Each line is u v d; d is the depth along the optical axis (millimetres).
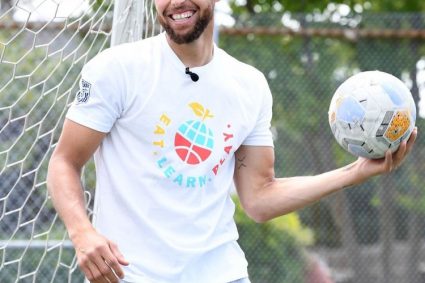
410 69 15203
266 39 14875
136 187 5340
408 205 15062
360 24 15375
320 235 14844
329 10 19016
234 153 5992
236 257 5672
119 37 6734
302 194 5844
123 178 5352
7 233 10672
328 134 14859
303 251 14586
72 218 5020
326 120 14883
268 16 14898
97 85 5238
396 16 15359
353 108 5402
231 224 5695
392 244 14953
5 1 11016
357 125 5395
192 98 5434
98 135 5273
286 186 5930
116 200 5371
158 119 5344
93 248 4805
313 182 5848
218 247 5555
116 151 5387
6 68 10867
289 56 14898
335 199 14969
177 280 5367
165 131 5355
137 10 6773
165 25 5332
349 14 15273
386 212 15016
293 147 14820
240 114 5629
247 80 5742
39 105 10383
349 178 5691
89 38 8922
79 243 4895
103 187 5414
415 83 15203
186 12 5289
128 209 5340
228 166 5672
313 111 14891
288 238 14500
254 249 14312
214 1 5426
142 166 5328
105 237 5090
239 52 14805
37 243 9656
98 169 5484
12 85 10750
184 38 5305
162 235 5328
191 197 5402
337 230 14883
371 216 15008
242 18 14836
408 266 14938
